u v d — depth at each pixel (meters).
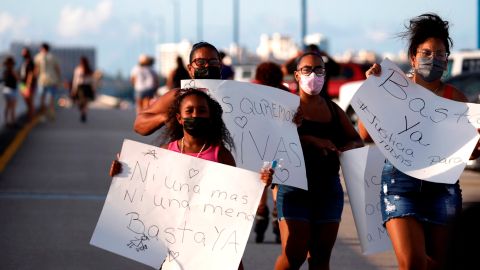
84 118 34.22
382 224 7.85
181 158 7.19
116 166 7.20
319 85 8.45
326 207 8.34
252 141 8.27
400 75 7.91
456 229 4.57
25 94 31.75
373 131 7.82
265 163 7.14
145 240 7.15
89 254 11.05
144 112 7.93
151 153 7.21
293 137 8.32
